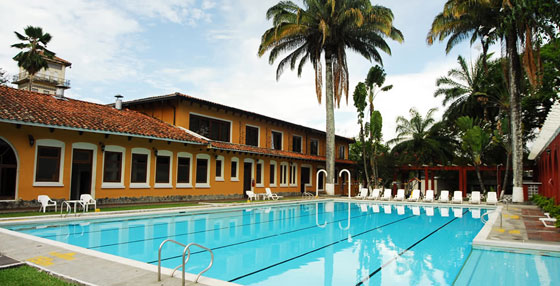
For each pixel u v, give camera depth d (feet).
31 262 18.86
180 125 67.67
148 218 43.19
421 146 120.57
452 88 116.06
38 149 46.32
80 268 17.85
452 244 30.68
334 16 83.41
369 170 106.73
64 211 43.04
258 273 20.98
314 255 25.93
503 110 95.25
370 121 94.48
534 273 20.66
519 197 66.74
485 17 70.18
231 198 75.51
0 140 43.70
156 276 16.63
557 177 52.90
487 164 111.14
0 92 49.16
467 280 19.36
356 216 52.44
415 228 40.37
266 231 36.65
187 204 55.62
